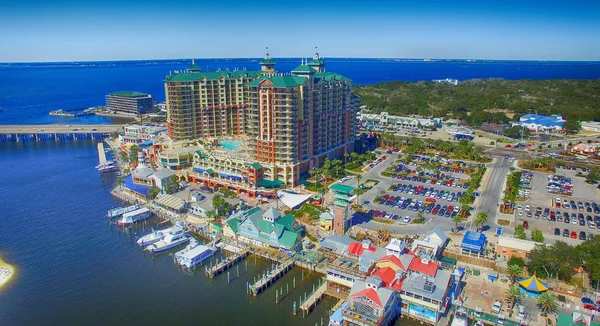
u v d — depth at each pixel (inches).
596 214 7224.4
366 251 5270.7
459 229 6658.5
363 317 4320.9
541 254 5211.6
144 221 7372.1
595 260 5073.8
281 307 4965.6
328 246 5728.3
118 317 4805.6
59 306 5000.0
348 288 5039.4
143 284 5462.6
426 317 4603.8
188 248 6102.4
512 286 4822.8
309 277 5561.0
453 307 4761.3
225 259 5964.6
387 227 6761.8
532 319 4490.7
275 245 6102.4
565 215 7150.6
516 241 5703.7
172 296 5201.8
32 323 4697.3
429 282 4633.4
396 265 4867.1
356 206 7509.8
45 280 5531.5
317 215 7190.0
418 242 5861.2
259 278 5551.2
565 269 5004.9
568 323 4212.6
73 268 5836.6
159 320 4749.0
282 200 7736.2
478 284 5182.1
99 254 6235.2
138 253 6279.5
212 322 4712.1
